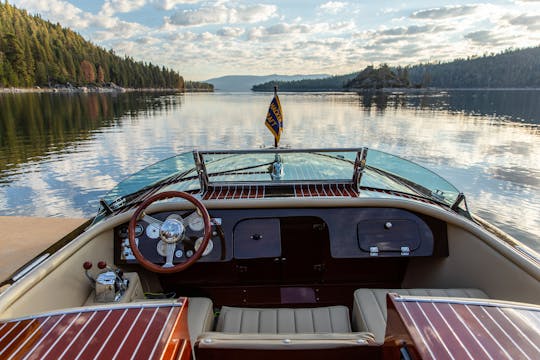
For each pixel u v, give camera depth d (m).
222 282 2.80
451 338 1.05
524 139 17.84
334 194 2.62
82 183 9.74
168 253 2.10
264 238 2.50
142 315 1.20
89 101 53.19
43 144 16.16
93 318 1.20
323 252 2.77
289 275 2.85
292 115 32.50
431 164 12.29
